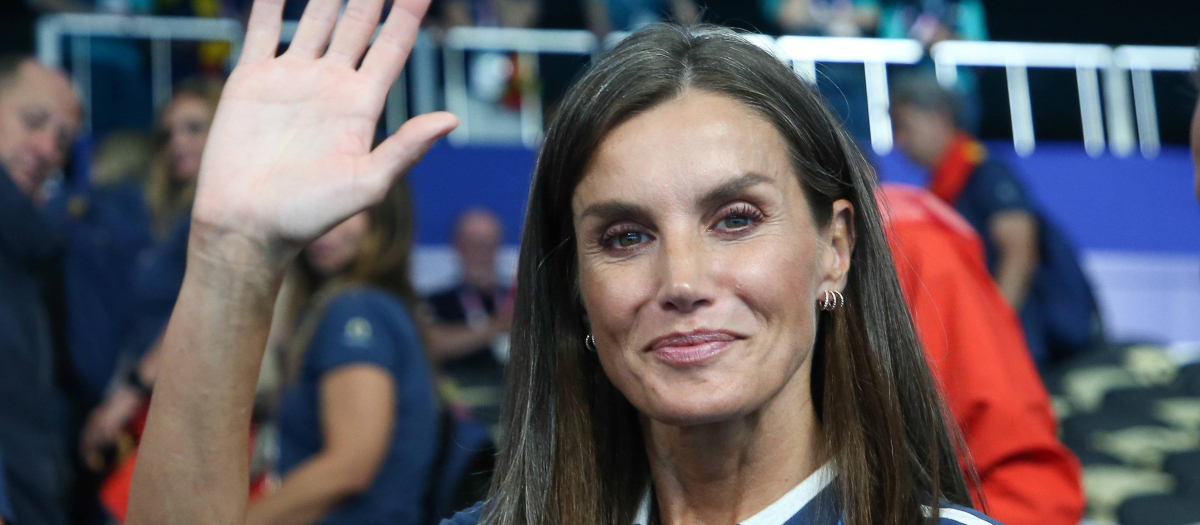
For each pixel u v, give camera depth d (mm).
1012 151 10328
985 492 3436
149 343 6105
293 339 4484
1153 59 11164
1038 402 3566
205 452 2062
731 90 2172
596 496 2408
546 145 2291
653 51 2213
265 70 2162
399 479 4301
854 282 2361
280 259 2098
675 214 2096
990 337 3512
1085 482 6957
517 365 2447
